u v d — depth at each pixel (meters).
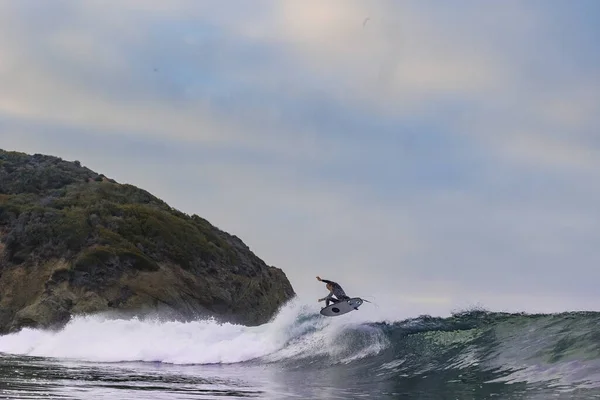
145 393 50.34
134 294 167.12
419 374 58.53
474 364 58.00
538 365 53.69
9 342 112.44
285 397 48.84
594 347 53.25
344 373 62.09
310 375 62.03
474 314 67.50
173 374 64.12
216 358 76.94
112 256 172.38
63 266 169.75
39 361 80.00
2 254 176.50
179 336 89.25
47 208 188.88
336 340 71.00
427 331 66.75
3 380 57.47
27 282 169.62
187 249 191.38
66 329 106.19
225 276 194.38
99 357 85.75
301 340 74.75
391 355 65.44
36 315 153.38
